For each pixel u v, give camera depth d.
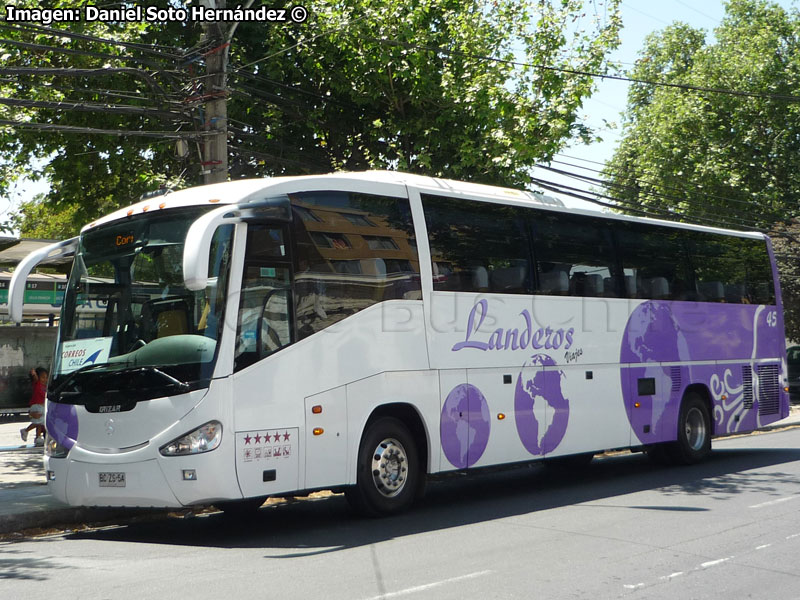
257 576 7.45
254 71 19.50
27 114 18.05
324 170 19.83
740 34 45.56
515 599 6.58
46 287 27.62
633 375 14.34
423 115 18.89
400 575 7.41
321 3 18.56
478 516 10.76
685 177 44.06
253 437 9.20
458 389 11.43
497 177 18.45
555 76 18.27
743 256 17.42
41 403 19.33
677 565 7.77
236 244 9.35
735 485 13.16
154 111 15.02
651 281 15.00
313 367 9.84
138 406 9.22
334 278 10.24
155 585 7.16
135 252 9.87
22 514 10.45
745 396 16.89
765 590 6.93
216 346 9.09
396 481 10.82
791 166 42.09
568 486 13.76
